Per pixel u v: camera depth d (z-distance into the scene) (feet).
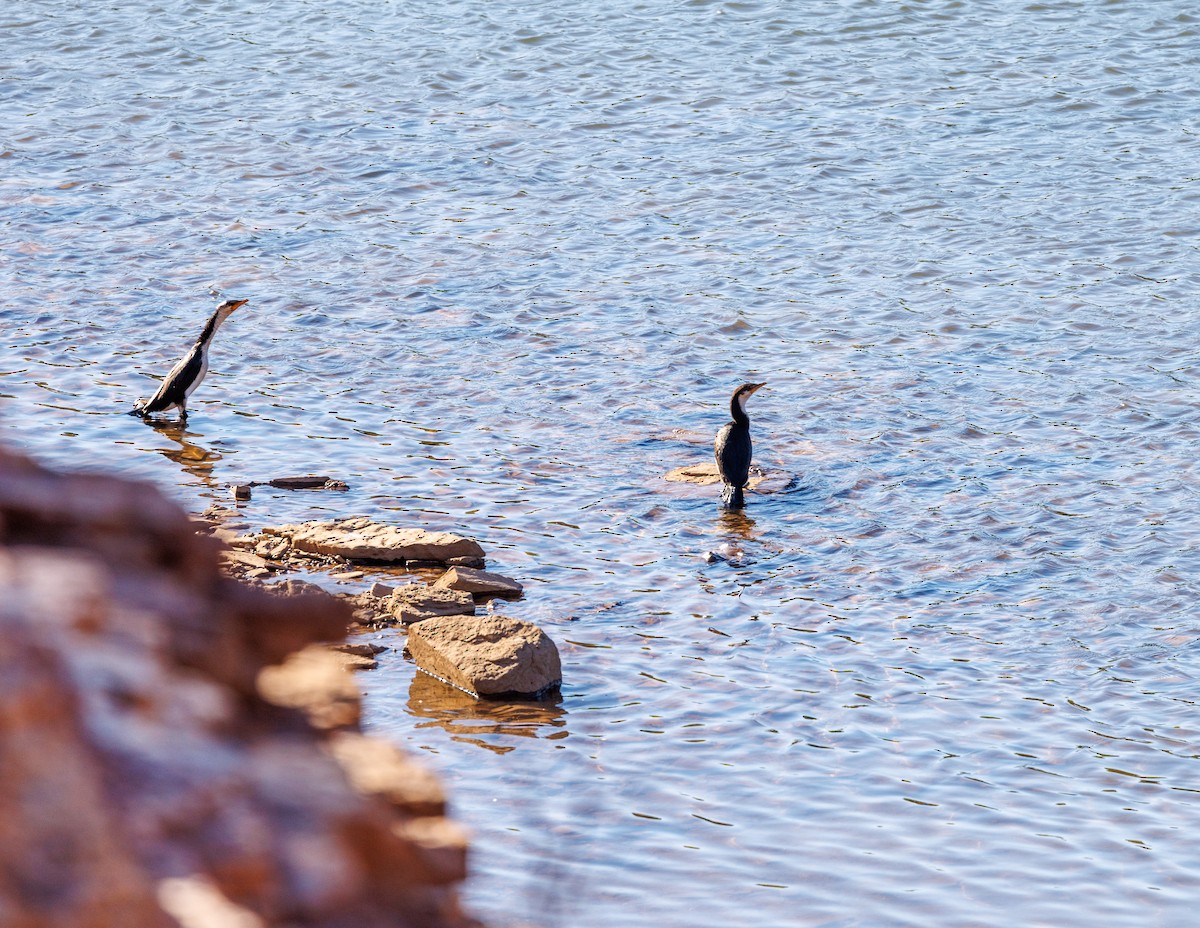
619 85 181.16
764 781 50.93
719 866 45.19
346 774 8.88
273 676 9.77
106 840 6.71
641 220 134.10
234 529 72.28
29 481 9.74
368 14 221.05
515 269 120.88
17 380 94.38
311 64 193.26
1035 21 206.90
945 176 145.18
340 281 117.80
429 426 89.92
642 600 66.39
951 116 165.89
